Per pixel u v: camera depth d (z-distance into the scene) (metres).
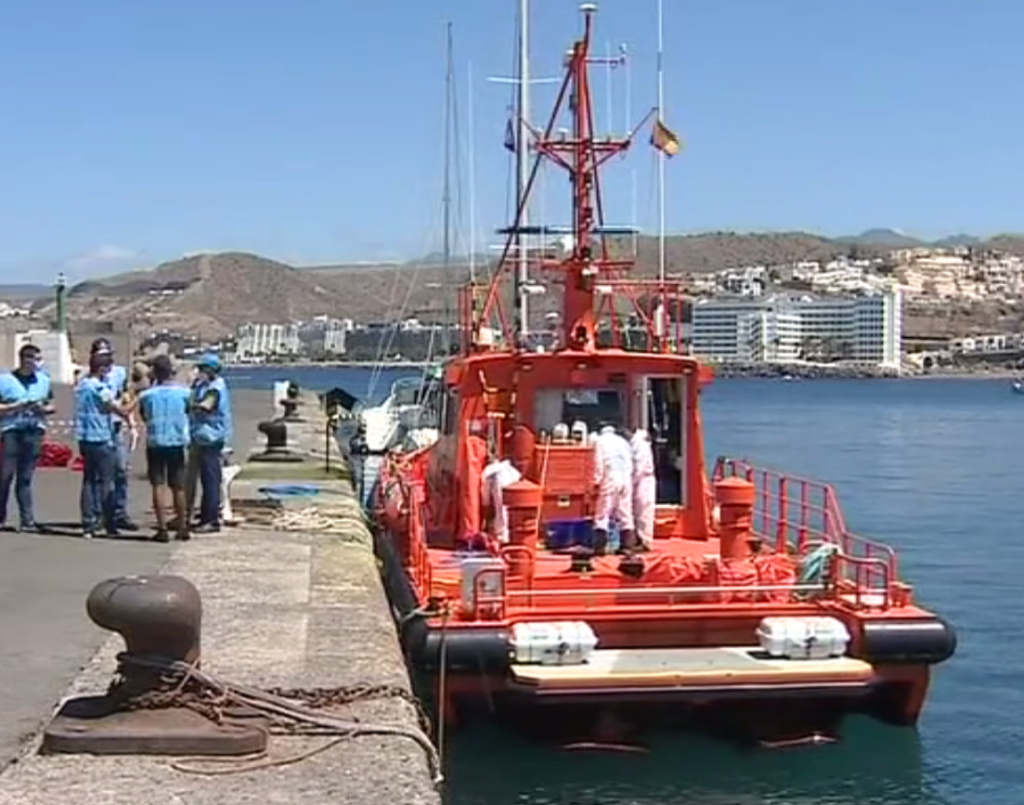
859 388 165.38
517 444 14.19
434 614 11.68
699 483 14.41
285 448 30.98
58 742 7.69
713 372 14.48
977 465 51.41
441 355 30.53
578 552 13.47
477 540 14.00
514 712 11.77
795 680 11.38
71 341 54.19
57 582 13.45
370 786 7.33
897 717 12.24
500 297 15.72
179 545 15.83
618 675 11.22
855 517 34.16
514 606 11.81
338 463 28.42
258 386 95.69
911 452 58.38
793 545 15.19
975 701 15.20
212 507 16.97
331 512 19.02
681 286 15.02
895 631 11.80
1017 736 13.68
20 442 16.80
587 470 13.75
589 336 14.52
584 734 11.98
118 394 16.59
